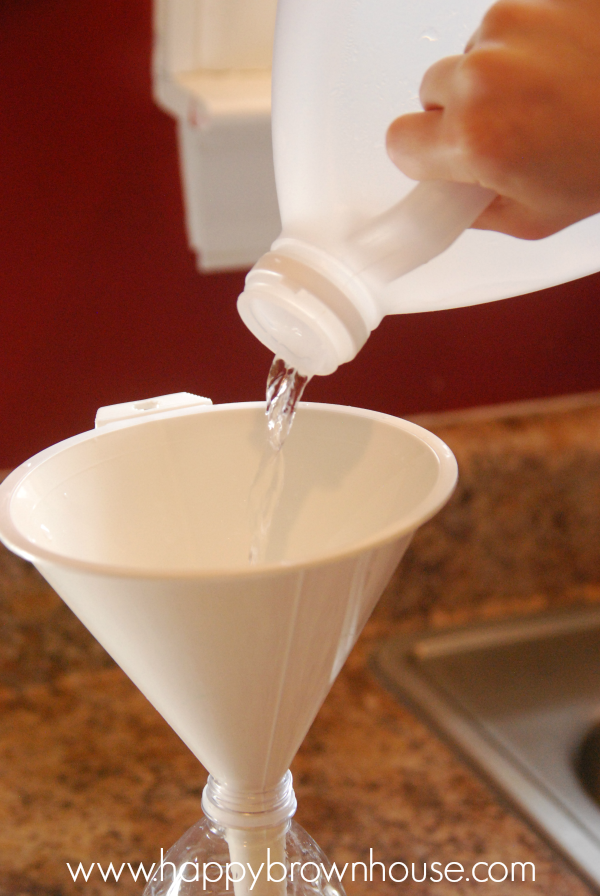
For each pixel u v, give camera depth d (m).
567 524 1.00
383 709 0.86
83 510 0.52
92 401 0.85
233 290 0.86
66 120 0.77
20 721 0.83
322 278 0.52
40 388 0.83
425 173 0.54
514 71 0.51
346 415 0.55
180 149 0.80
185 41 0.77
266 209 0.81
